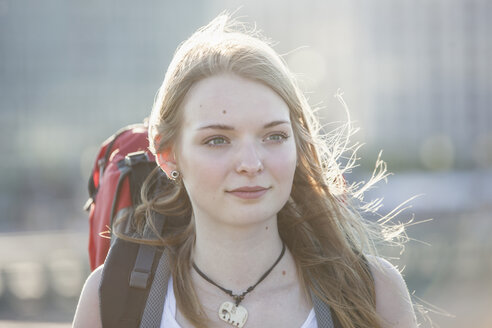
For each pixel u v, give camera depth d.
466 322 13.98
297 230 2.25
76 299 18.67
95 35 102.00
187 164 2.06
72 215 70.31
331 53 96.62
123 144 2.89
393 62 93.81
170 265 2.14
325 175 2.29
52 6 101.25
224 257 2.11
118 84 101.75
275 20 99.12
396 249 21.44
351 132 2.36
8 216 74.12
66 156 97.81
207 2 103.44
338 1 96.69
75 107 100.62
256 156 1.98
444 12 92.75
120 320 2.08
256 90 2.01
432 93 92.38
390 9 94.31
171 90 2.10
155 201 2.36
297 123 2.17
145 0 102.81
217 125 1.99
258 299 2.10
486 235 26.64
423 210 37.22
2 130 97.50
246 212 2.00
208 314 2.09
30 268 21.81
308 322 2.08
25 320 15.45
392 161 74.88
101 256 2.71
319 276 2.14
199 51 2.10
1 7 99.75
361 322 2.10
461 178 62.91
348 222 2.26
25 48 100.31
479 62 91.44
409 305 2.20
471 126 90.88
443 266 21.36
